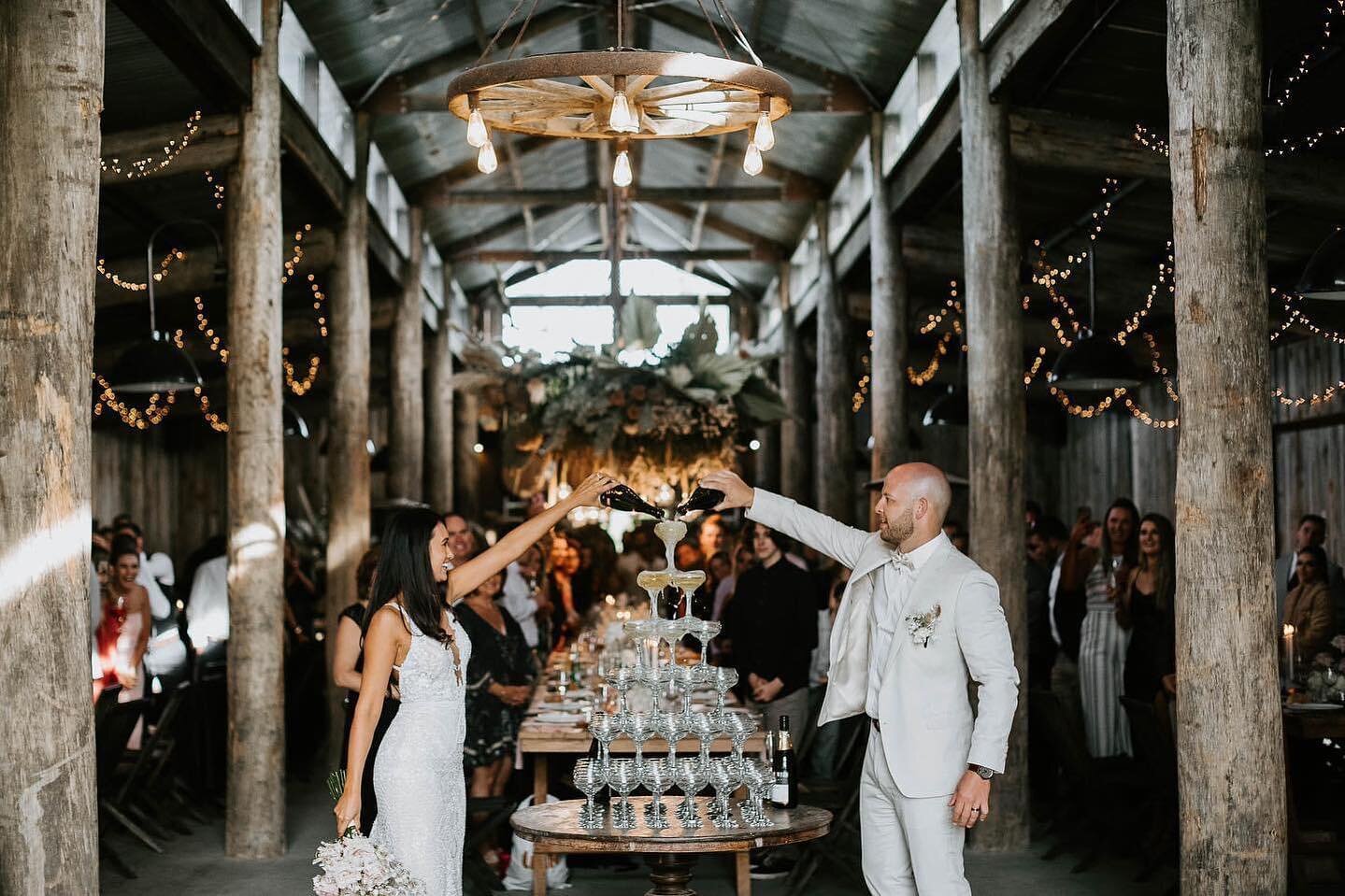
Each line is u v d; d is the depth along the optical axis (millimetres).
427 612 4113
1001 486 7129
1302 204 7949
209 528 17750
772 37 11102
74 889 3744
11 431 3742
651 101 5672
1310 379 10867
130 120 8617
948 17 9039
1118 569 7352
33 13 3859
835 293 13984
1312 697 6383
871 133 11117
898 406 10930
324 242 10930
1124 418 15141
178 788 8359
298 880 6566
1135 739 6121
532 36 11430
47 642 3738
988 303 7305
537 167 16312
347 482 10781
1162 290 11156
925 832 3924
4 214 3801
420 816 4047
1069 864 6582
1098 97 8055
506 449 8047
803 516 4465
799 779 6445
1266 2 6473
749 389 7926
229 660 7145
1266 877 4270
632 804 4738
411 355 14492
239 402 7242
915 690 3982
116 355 13414
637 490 7879
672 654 4383
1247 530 4316
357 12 9539
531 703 7641
